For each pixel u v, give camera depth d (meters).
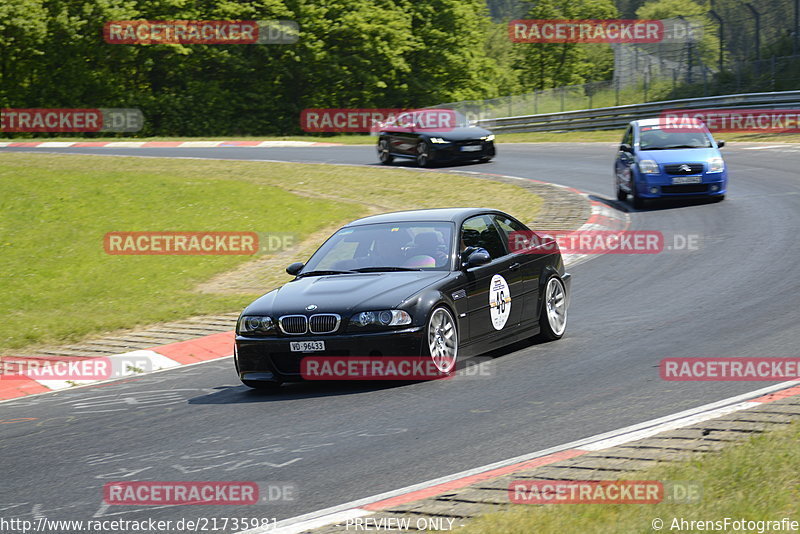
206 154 105.12
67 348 33.28
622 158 60.25
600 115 117.38
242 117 187.88
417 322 23.23
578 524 12.36
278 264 48.06
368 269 25.70
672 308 31.73
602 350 26.42
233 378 27.42
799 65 117.94
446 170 83.62
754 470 13.95
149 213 61.47
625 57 148.00
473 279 25.42
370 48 191.12
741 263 38.62
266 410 22.56
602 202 60.75
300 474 17.06
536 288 28.14
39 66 165.62
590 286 37.44
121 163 92.38
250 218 60.28
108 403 25.30
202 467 18.05
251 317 24.11
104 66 172.50
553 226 52.09
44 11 159.75
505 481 15.32
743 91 122.00
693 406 19.72
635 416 19.30
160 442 20.36
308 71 187.62
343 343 23.09
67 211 61.31
